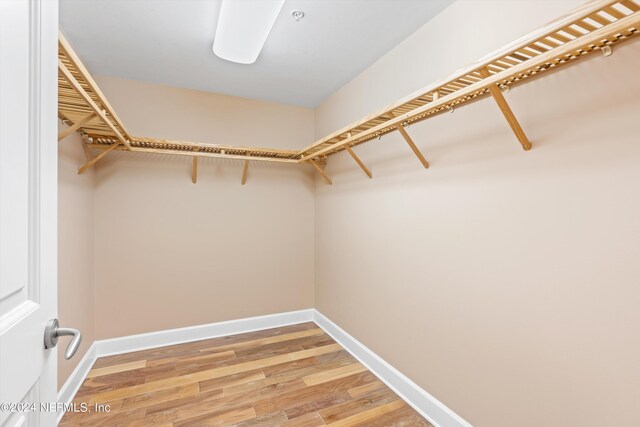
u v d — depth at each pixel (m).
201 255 2.56
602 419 0.95
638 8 0.74
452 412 1.47
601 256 0.95
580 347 1.00
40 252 0.55
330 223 2.69
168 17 1.60
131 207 2.33
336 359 2.21
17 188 0.47
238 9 1.37
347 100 2.41
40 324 0.55
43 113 0.56
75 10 1.53
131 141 2.02
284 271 2.88
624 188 0.90
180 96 2.48
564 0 1.04
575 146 1.01
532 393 1.14
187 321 2.51
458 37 1.45
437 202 1.56
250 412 1.61
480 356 1.34
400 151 1.82
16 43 0.47
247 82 2.40
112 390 1.79
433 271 1.59
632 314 0.88
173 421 1.53
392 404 1.70
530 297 1.14
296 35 1.76
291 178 2.91
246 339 2.55
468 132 1.38
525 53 1.05
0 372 0.42
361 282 2.22
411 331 1.74
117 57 2.01
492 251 1.28
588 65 0.97
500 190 1.25
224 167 2.63
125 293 2.31
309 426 1.51
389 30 1.71
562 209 1.04
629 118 0.89
